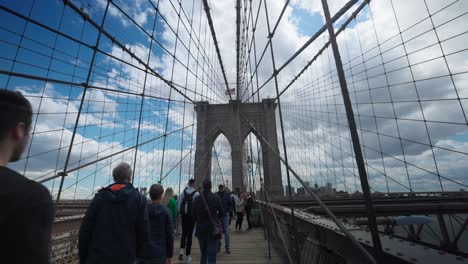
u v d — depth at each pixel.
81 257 1.66
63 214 6.65
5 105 0.70
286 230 3.99
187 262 3.84
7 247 0.55
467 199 9.15
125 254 1.59
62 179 2.58
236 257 4.29
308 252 2.58
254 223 8.09
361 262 1.39
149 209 2.37
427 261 0.96
